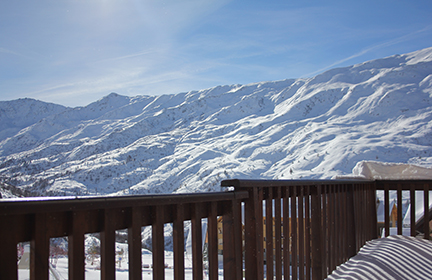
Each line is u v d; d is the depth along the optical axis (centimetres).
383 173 452
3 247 77
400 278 250
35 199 80
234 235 152
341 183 306
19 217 80
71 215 89
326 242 271
